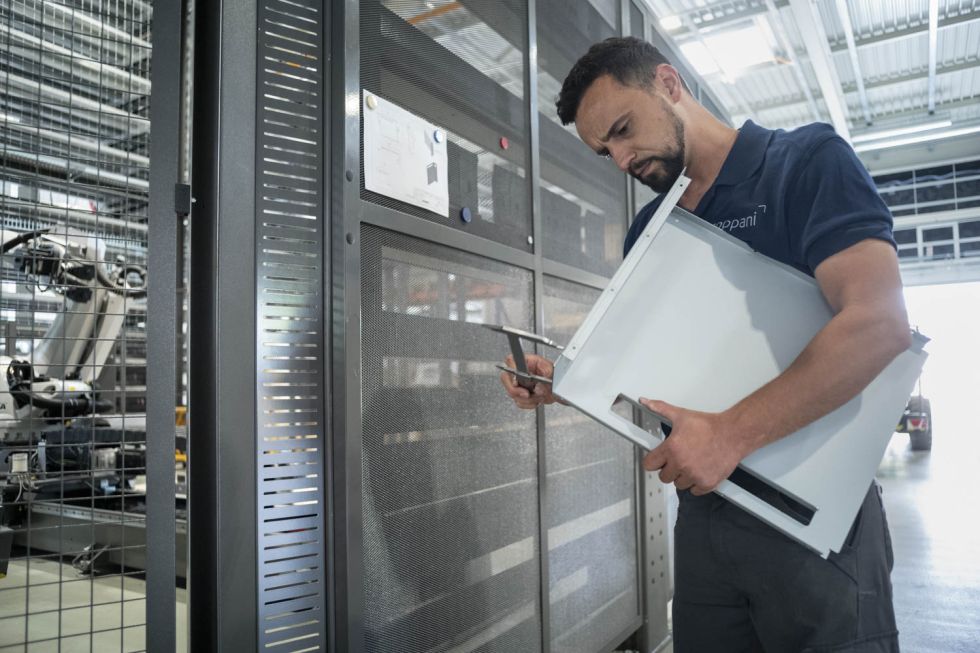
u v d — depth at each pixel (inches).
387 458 47.0
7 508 73.5
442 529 51.9
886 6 209.5
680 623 41.3
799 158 35.7
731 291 36.8
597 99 38.5
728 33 208.2
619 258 89.6
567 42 78.3
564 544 69.9
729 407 35.2
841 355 30.6
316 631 41.9
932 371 516.1
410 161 51.0
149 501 36.7
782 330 35.9
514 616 60.0
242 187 40.9
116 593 79.9
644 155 39.0
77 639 68.3
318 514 42.7
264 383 40.8
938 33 229.1
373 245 47.3
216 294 38.9
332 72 44.9
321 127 44.8
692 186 42.1
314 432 43.1
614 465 82.8
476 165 59.6
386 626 45.6
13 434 70.9
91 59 39.0
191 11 41.1
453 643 52.2
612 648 78.1
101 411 94.2
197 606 38.6
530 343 66.1
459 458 54.5
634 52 37.8
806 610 34.5
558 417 70.8
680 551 41.1
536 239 68.0
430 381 51.9
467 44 59.3
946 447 359.9
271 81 42.6
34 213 47.8
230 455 38.8
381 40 49.2
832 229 32.6
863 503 35.7
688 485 33.0
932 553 143.9
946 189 344.2
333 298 44.0
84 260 40.3
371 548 44.8
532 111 68.2
